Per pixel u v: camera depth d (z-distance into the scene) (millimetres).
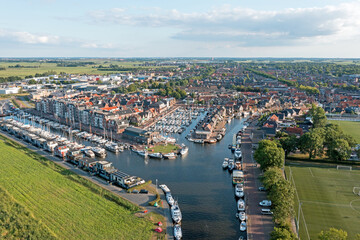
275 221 115750
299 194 143500
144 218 122812
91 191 145500
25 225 114000
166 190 149250
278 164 157500
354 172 170125
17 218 118438
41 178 159375
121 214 125188
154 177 169750
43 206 129875
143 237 109688
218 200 142625
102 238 108500
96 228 114562
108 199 138250
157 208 132000
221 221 124875
